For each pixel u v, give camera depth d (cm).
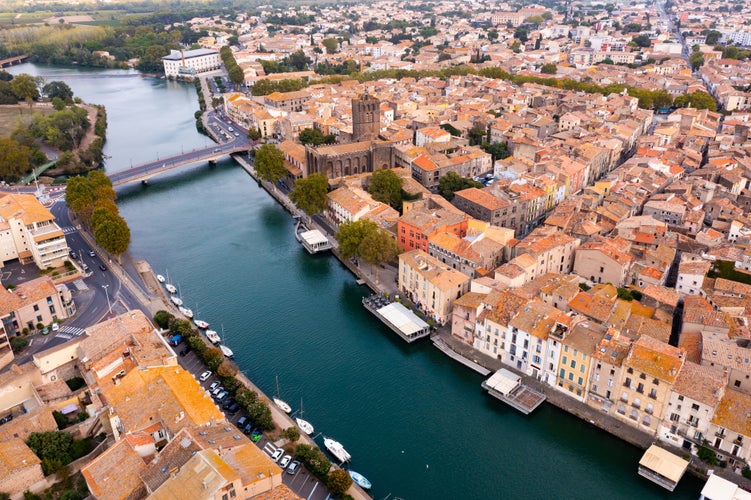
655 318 19088
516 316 18038
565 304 19350
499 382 17412
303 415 16775
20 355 18288
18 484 13138
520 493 14438
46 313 19788
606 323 18150
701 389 14550
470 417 16800
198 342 18638
